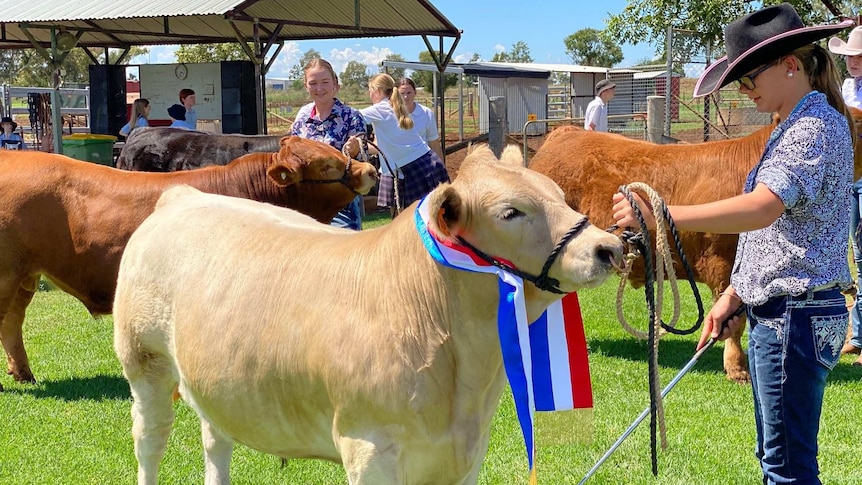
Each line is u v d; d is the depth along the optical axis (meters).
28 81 60.28
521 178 2.81
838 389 6.29
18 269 6.11
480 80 33.50
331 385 2.99
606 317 8.61
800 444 3.25
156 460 4.06
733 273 3.45
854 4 17.30
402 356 2.90
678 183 6.64
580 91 37.41
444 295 2.91
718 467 4.87
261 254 3.41
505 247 2.78
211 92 17.77
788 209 3.05
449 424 2.97
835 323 3.14
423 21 16.91
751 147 6.36
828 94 3.14
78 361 7.22
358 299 3.02
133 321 3.84
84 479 4.79
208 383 3.41
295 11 15.98
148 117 18.36
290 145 6.30
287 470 4.91
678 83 17.31
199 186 6.20
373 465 2.92
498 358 2.99
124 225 6.00
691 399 6.08
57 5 15.35
